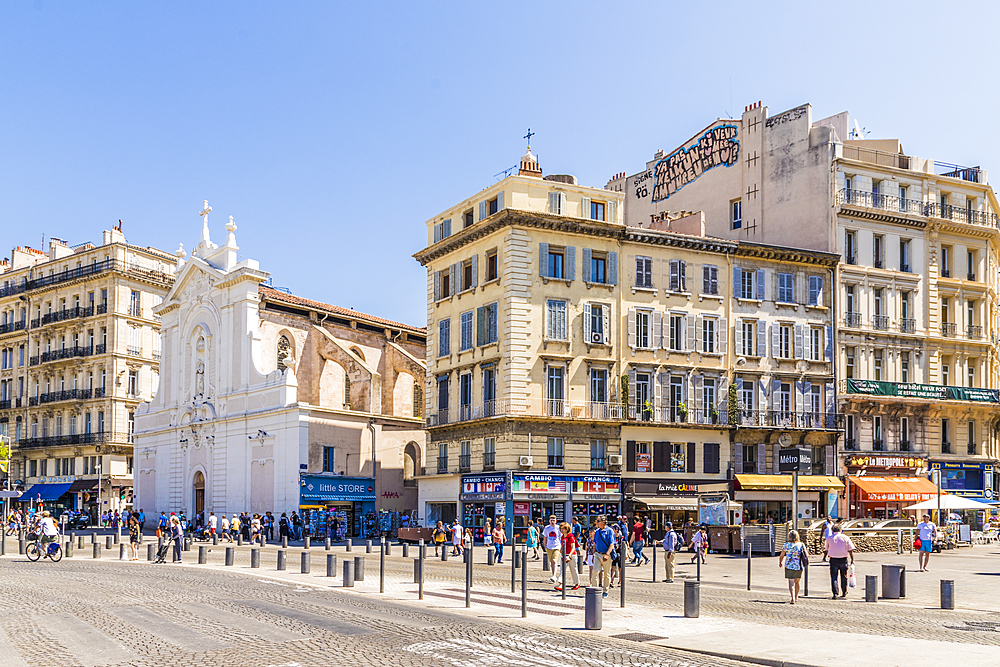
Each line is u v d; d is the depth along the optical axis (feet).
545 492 159.43
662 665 47.34
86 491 252.62
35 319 277.23
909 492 181.98
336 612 67.26
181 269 237.04
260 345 214.28
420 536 163.73
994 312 209.97
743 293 181.37
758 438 177.27
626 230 170.71
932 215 197.98
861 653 50.21
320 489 196.54
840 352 186.60
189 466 227.81
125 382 255.70
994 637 57.31
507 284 163.84
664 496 168.14
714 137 213.66
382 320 250.37
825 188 189.78
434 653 50.16
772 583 96.17
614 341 169.27
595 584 85.15
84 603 73.31
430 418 184.14
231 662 47.80
